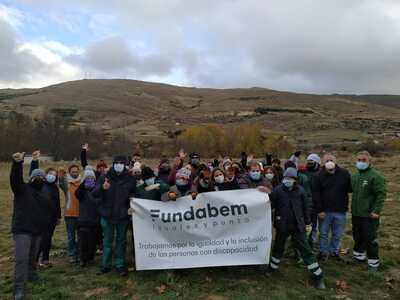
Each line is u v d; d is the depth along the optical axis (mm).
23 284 3922
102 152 40312
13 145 33688
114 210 4566
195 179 5246
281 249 4465
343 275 4469
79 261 5113
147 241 4535
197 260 4453
